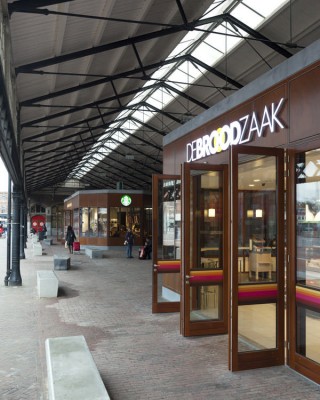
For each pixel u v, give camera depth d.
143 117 25.70
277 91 5.91
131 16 10.09
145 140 29.44
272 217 5.78
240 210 5.89
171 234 9.06
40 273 11.33
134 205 29.84
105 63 12.98
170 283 9.81
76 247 24.91
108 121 23.52
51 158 28.30
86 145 27.81
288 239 5.59
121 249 29.36
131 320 8.09
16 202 12.41
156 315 8.53
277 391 4.67
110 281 13.31
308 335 5.19
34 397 4.54
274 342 5.59
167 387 4.78
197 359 5.75
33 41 9.04
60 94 13.61
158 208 8.97
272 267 5.71
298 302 5.35
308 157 5.33
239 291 5.45
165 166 10.76
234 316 5.34
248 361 5.36
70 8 8.30
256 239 5.75
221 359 5.76
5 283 12.16
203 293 7.06
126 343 6.52
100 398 3.64
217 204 7.23
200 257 7.23
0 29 5.10
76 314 8.58
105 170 45.34
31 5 7.19
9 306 9.31
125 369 5.36
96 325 7.68
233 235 5.41
